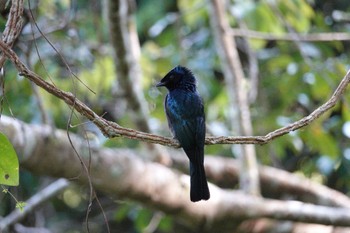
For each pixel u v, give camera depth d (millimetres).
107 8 10453
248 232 12125
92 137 11508
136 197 10688
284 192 14305
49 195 12539
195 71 14805
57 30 11820
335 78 13469
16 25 6297
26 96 12539
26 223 14695
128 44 10898
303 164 17094
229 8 13875
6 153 6031
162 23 14703
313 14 14391
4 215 14992
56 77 12227
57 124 12656
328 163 13945
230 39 12867
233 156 15906
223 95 14328
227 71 12711
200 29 16625
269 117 13945
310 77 13836
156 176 10711
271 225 12289
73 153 9727
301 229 12562
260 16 13734
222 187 14336
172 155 12477
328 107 7035
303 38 12914
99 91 12227
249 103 13281
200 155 8312
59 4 12648
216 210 11461
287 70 14414
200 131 8492
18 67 6035
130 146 12242
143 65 13602
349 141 14500
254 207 11758
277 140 13773
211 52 15359
